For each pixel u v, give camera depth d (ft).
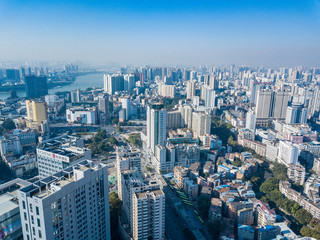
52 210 595.06
